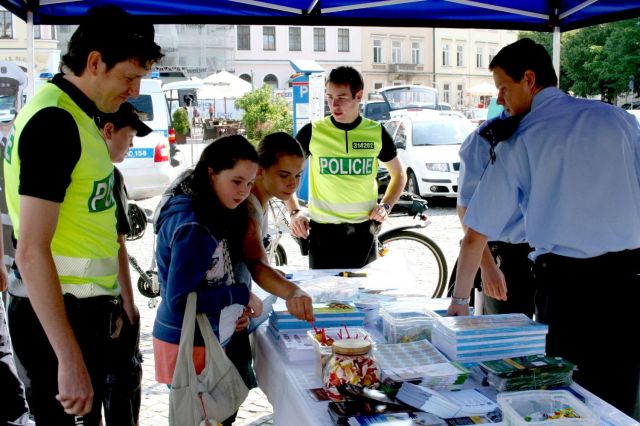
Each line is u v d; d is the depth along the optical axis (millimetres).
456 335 1995
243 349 2404
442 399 1686
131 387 2354
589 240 2270
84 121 1907
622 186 2266
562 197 2289
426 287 5117
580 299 2320
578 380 2387
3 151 3316
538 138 2309
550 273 2379
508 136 2359
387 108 24016
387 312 2334
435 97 25750
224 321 2178
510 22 4391
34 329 2025
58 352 1787
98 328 2021
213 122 29141
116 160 2568
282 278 2271
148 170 10086
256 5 4051
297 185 2650
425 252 5215
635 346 2334
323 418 1701
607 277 2291
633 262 2301
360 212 3762
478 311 3256
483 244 2383
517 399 1576
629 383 2369
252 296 2291
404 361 1979
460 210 2994
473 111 28766
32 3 3789
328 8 4188
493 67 2453
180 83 23172
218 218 2098
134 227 4895
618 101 26547
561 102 2336
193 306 2057
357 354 1842
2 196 3324
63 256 1941
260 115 17844
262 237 2631
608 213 2260
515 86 2387
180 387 2035
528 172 2346
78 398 1801
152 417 3475
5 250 3377
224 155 2068
